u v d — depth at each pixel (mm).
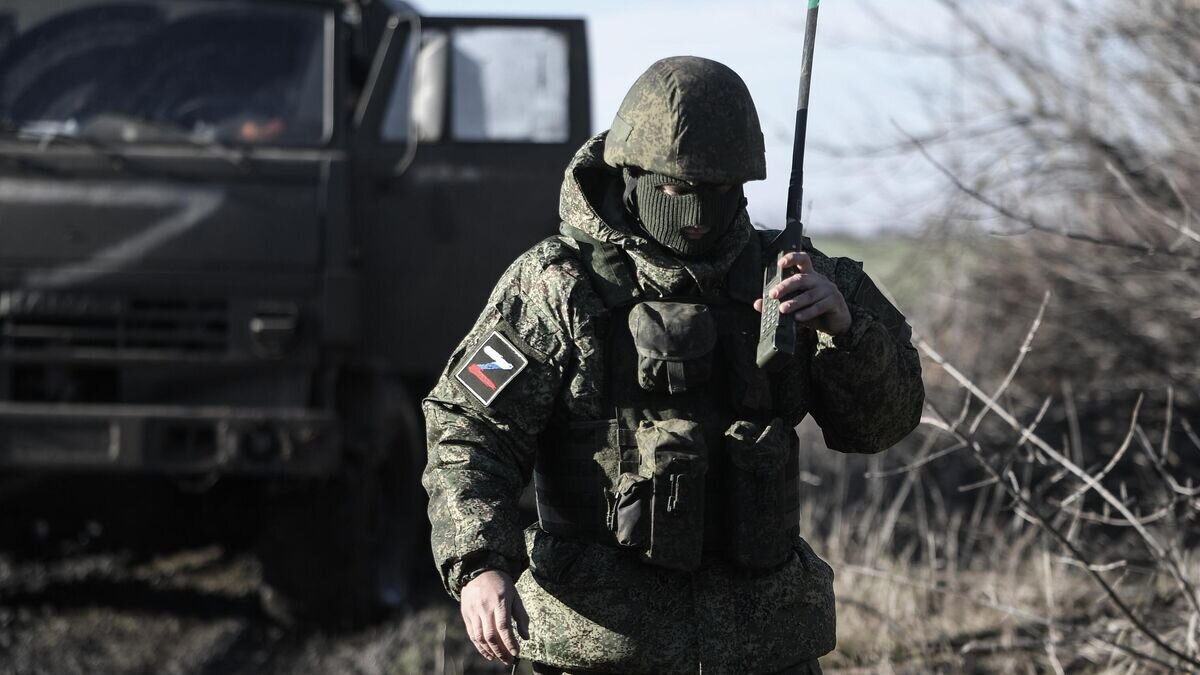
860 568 6453
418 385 9383
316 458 7789
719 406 3703
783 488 3715
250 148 8125
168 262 7965
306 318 7969
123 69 8258
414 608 8891
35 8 8305
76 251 7941
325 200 8039
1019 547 6984
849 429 3844
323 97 8281
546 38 8781
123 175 7996
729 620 3658
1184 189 8438
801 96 3818
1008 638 6211
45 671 7418
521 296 3750
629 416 3666
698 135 3576
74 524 9266
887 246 11656
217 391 7965
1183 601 6230
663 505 3578
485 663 7590
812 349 3793
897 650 6441
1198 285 7836
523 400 3666
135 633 8227
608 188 3906
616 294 3715
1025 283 10102
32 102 8164
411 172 8539
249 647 8039
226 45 8312
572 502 3719
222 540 9234
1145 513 7512
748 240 3812
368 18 9039
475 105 8719
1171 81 8188
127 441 7734
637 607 3648
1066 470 6746
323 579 8266
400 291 8508
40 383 7980
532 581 3754
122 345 7953
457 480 3578
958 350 10055
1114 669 5828
